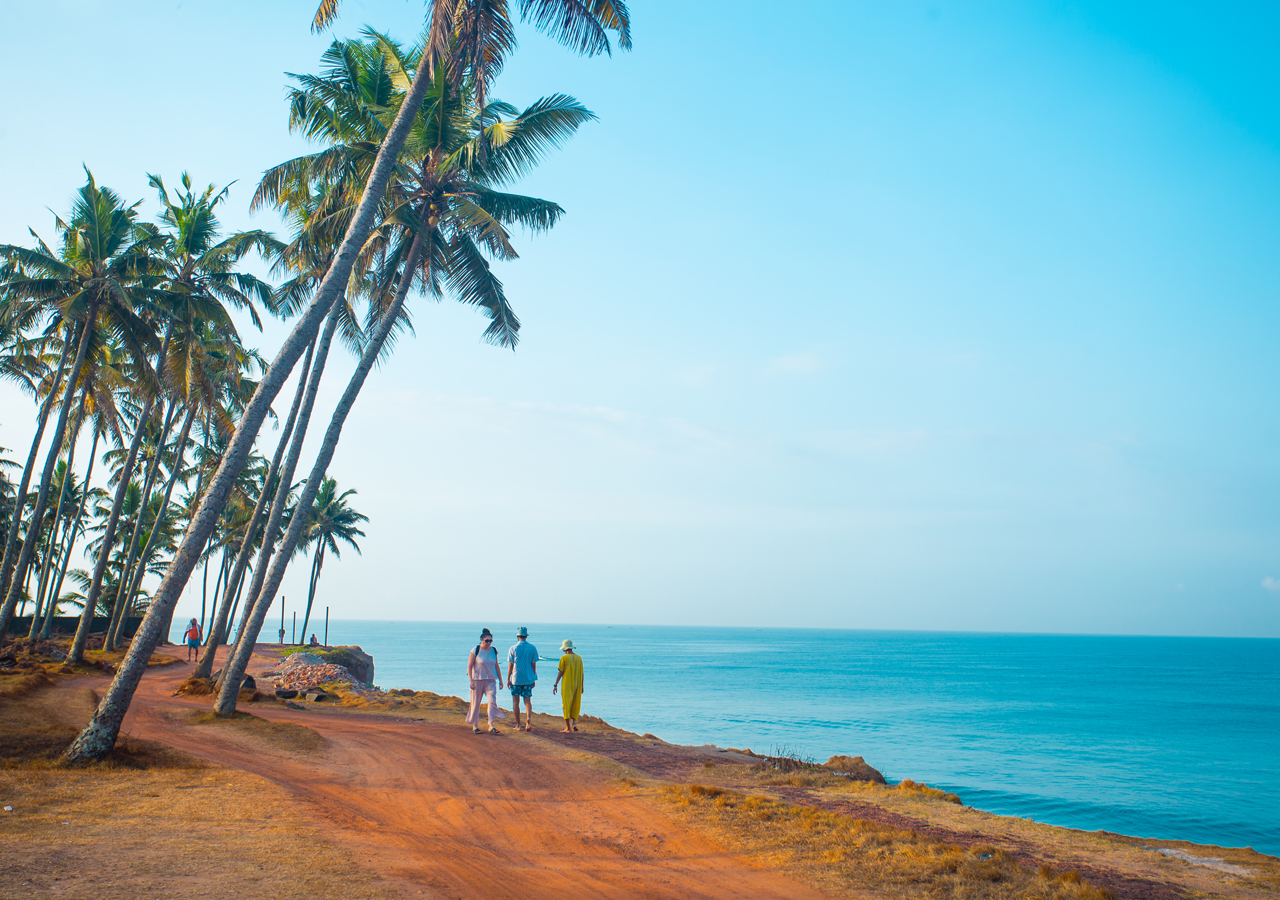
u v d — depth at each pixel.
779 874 6.88
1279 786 29.02
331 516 61.91
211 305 25.17
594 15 13.26
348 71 18.70
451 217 18.69
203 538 11.12
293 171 18.39
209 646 22.22
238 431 11.66
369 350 17.75
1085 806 24.64
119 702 10.12
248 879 5.66
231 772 9.63
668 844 7.85
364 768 11.12
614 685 75.88
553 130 19.39
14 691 15.45
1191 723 52.16
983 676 109.12
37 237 24.34
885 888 6.45
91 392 26.95
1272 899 6.37
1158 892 6.43
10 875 5.24
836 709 56.38
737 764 13.20
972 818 9.26
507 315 20.23
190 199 25.52
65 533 50.09
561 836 8.08
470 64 13.85
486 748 13.08
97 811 7.36
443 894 5.89
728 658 152.38
